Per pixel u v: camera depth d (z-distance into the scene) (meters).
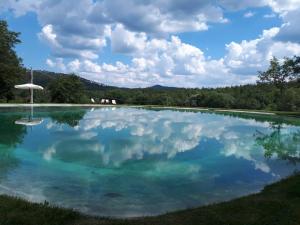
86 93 46.72
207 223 4.52
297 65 35.16
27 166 8.93
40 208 4.93
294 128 20.44
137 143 13.40
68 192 6.75
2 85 37.53
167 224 4.50
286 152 12.19
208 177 8.37
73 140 13.64
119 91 48.28
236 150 12.48
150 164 9.67
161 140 14.45
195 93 48.44
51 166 9.03
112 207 5.94
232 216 4.76
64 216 4.63
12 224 4.25
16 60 39.31
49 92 41.94
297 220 4.55
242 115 31.09
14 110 27.22
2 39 37.03
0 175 7.92
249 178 8.34
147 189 7.17
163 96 46.69
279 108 38.31
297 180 6.98
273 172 9.03
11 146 11.85
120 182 7.67
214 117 28.23
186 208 5.93
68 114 26.31
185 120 24.72
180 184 7.65
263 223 4.46
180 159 10.55
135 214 5.62
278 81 41.12
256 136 16.62
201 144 13.75
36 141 13.09
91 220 4.65
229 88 53.47
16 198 5.55
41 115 24.25
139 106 42.50
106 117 25.00
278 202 5.33
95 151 11.44
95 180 7.75
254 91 45.66
